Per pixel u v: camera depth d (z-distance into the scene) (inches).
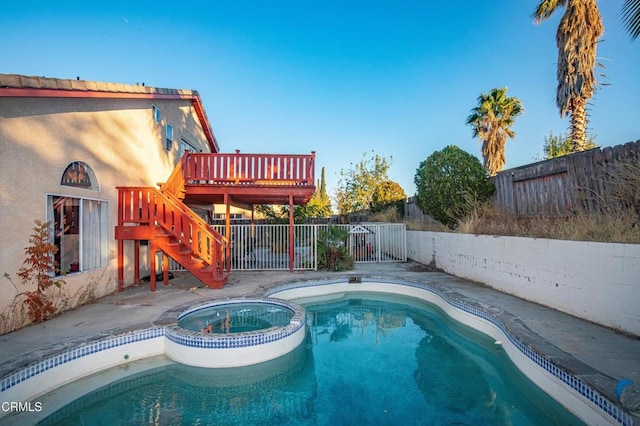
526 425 140.5
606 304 199.6
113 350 189.2
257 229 541.3
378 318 309.4
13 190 206.8
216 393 172.4
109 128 316.5
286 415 151.2
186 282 370.0
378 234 535.2
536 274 262.4
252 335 199.6
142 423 144.3
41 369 154.6
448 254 422.6
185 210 358.6
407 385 179.5
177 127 490.6
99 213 301.0
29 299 210.4
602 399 117.8
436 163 445.4
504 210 363.9
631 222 213.2
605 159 250.5
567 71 380.2
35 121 225.3
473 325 250.1
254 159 410.6
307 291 374.3
